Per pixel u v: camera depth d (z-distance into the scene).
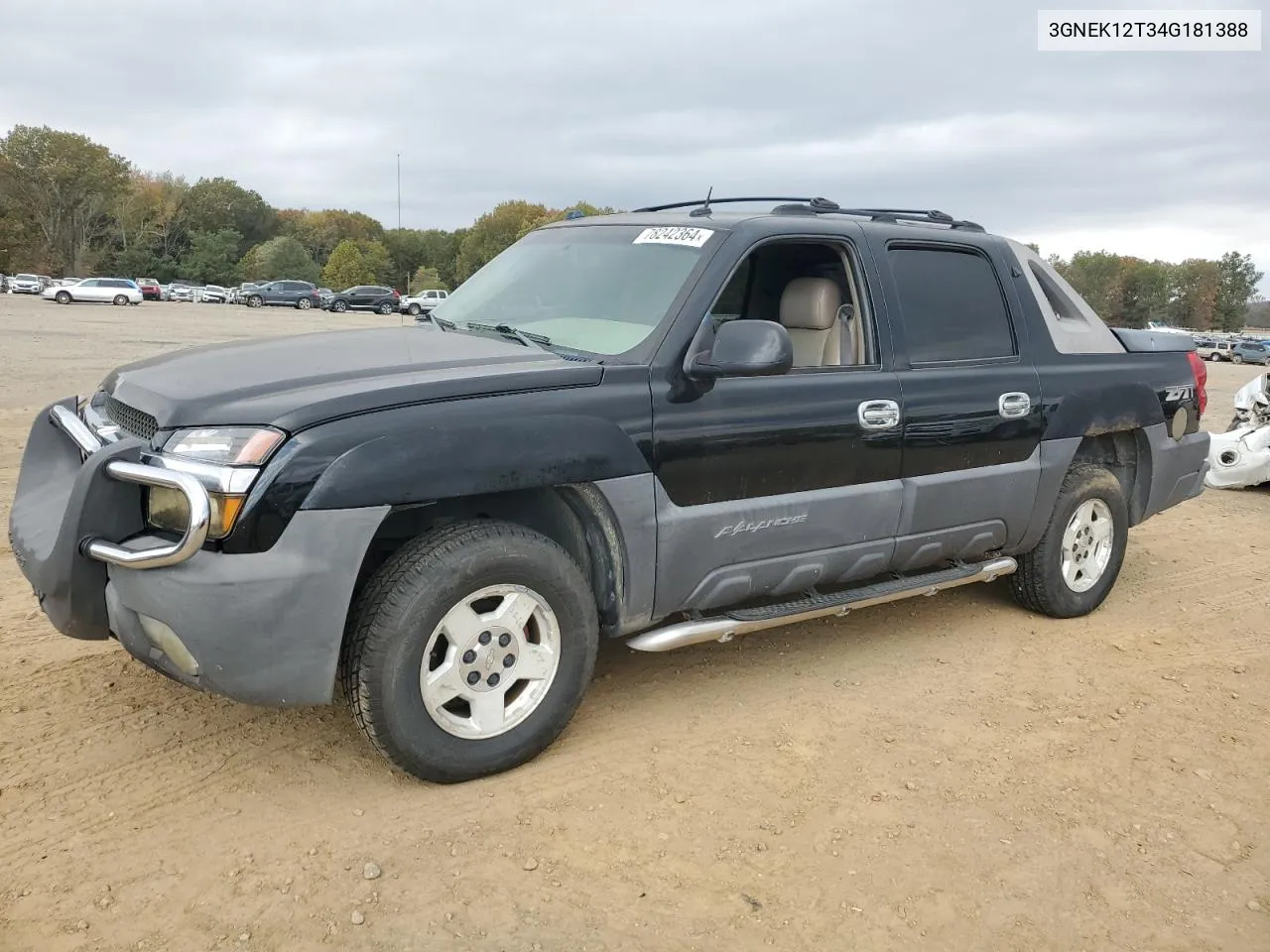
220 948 2.41
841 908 2.66
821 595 3.99
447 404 3.00
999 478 4.38
